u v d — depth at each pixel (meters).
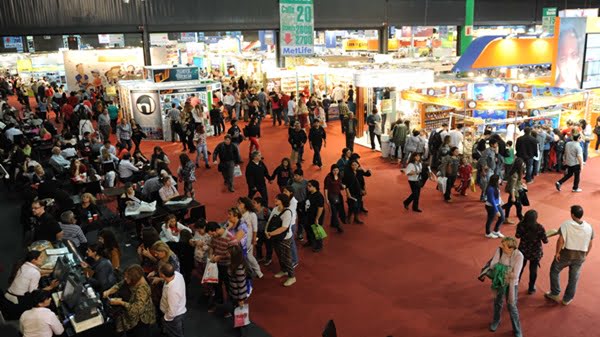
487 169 10.89
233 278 6.18
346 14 26.08
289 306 7.02
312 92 23.05
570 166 11.42
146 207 8.62
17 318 6.23
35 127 17.03
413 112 15.66
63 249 6.91
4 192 12.79
